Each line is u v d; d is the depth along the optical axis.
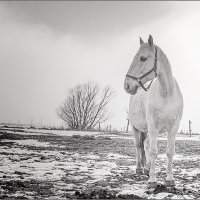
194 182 9.18
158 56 8.09
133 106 9.73
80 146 21.11
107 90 68.00
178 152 18.47
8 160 13.17
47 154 15.83
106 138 29.02
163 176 10.27
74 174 10.20
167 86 7.96
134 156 16.14
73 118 67.62
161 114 8.07
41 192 7.58
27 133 34.34
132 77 8.08
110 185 8.58
